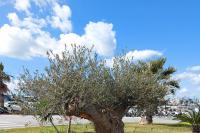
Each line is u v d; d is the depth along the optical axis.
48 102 12.33
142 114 15.38
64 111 12.27
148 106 15.09
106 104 13.80
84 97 12.38
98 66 13.09
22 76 14.08
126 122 37.44
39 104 12.55
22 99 13.10
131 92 14.46
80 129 23.05
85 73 12.67
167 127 30.50
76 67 12.48
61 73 12.36
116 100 13.95
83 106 12.57
